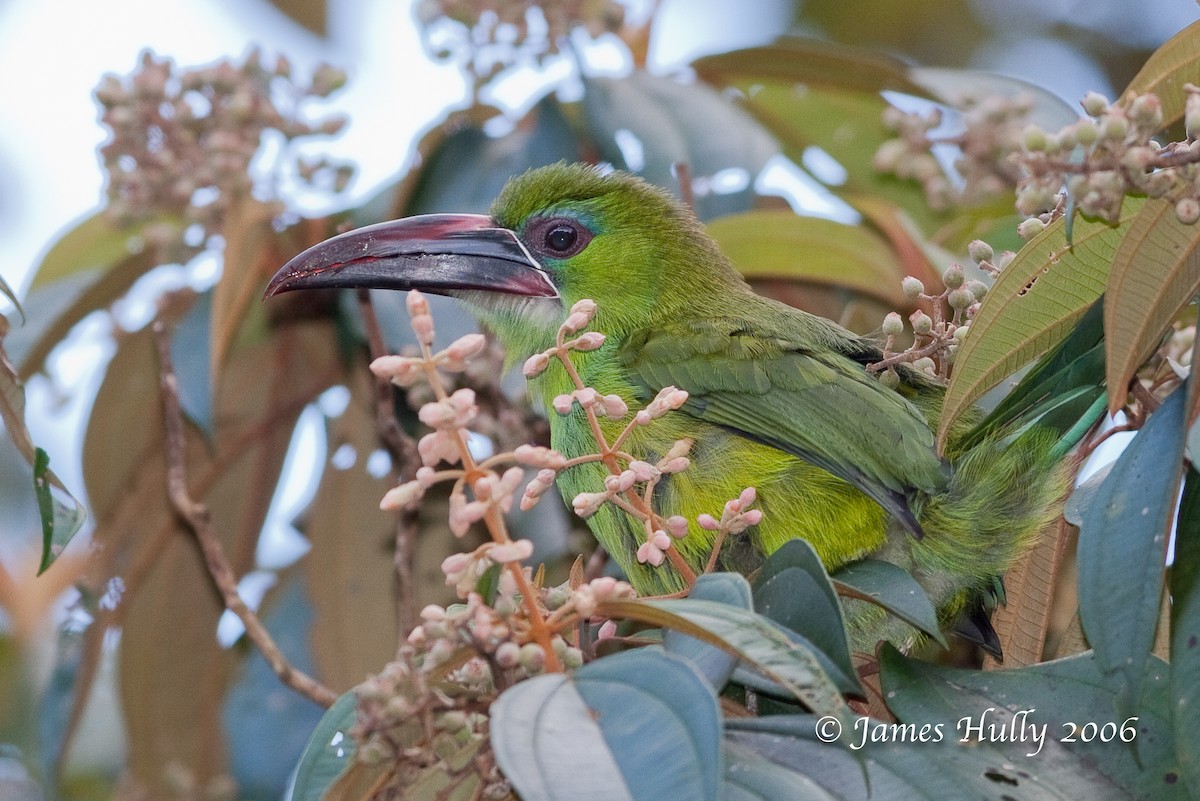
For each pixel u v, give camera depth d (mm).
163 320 10781
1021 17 15734
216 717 11977
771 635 5133
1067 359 7105
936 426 8750
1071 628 8016
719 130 10742
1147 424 5898
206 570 12000
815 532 8625
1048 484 8078
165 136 10922
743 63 11742
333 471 11797
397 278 10094
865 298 11391
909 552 8539
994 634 8797
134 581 11938
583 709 4934
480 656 5465
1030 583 8203
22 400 7082
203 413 10602
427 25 11180
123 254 11969
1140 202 6348
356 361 11898
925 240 10469
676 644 5703
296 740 11758
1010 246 10133
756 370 8836
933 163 11555
